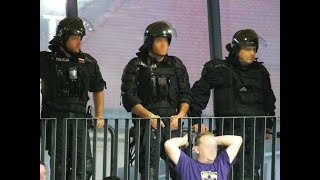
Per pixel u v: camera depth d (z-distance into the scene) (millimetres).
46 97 15266
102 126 15422
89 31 17219
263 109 16844
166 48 15875
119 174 18422
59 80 15242
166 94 15766
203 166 13883
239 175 16031
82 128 14867
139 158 15523
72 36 15344
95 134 14352
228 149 14109
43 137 13977
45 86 15281
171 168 14258
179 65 16047
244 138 15219
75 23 15430
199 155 13977
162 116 15703
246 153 16453
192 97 16344
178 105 15984
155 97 15719
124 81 15695
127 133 14484
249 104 16625
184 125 16656
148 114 15328
